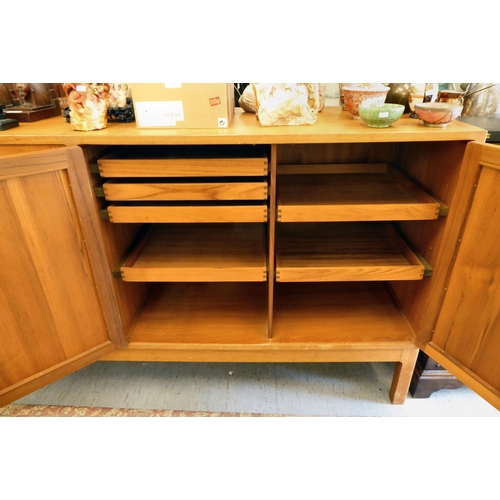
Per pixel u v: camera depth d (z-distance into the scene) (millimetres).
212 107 1011
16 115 1185
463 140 969
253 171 1028
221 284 1661
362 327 1361
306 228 1585
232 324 1397
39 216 956
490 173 904
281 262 1299
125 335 1313
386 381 1494
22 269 981
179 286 1649
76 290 1091
